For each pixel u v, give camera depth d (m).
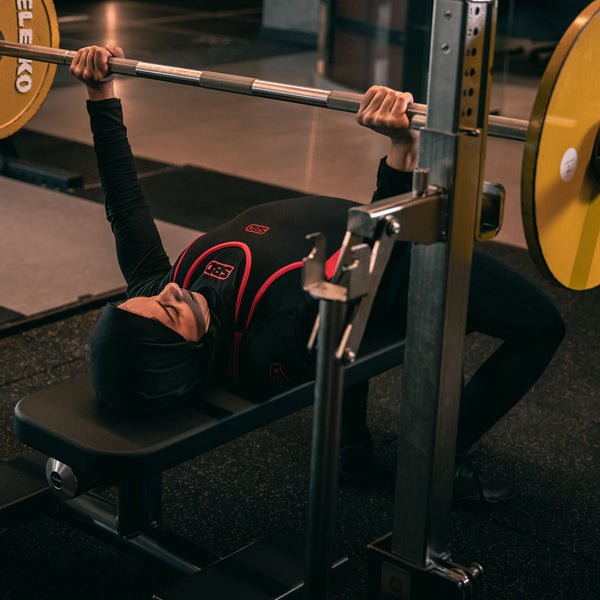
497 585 1.77
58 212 4.01
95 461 1.37
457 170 1.13
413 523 1.28
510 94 6.85
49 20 2.22
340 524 1.97
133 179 1.87
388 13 6.30
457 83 1.09
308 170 4.79
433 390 1.21
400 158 1.46
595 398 2.54
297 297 1.52
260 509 2.02
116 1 12.34
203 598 1.48
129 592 1.75
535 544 1.91
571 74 1.14
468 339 2.93
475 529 1.96
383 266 1.08
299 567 1.57
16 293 3.13
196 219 3.95
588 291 3.33
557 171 1.20
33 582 1.77
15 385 2.54
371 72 6.56
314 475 1.12
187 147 5.18
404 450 1.26
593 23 1.13
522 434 2.35
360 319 1.07
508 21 7.18
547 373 2.68
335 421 1.09
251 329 1.53
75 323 2.95
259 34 9.74
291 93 1.54
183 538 1.71
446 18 1.07
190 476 2.15
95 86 1.85
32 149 5.02
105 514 1.76
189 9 11.91
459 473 2.01
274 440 2.32
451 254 1.16
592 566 1.84
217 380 1.57
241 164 4.86
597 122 1.24
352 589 1.76
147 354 1.41
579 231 1.31
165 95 6.52
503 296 1.78
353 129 5.72
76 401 1.53
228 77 1.63
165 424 1.45
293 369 1.50
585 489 2.12
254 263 1.57
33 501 1.77
